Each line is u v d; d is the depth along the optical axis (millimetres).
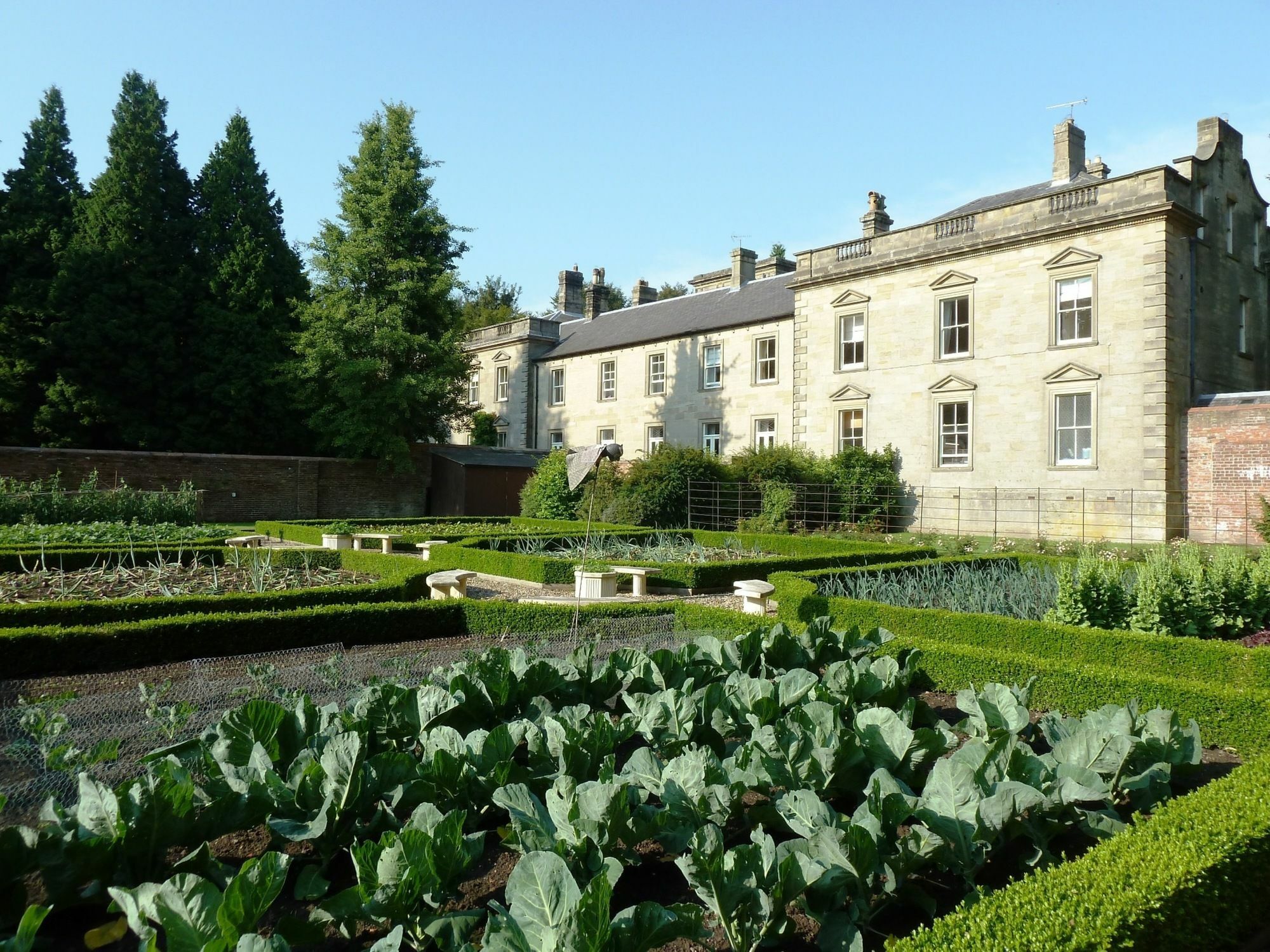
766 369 30734
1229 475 20125
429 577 12000
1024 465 23109
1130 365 21203
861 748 4477
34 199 32156
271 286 34562
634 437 35469
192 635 8305
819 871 3242
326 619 9078
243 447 33156
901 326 26016
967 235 24469
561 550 17594
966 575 12125
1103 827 4043
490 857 4035
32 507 20938
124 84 33844
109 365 30547
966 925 2857
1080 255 22078
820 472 25984
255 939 2516
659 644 7949
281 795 3793
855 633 7070
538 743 4516
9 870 3148
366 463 32656
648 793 4176
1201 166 22812
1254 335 25047
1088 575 9102
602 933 2676
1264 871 3742
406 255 32281
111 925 3262
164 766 3754
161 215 33750
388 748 4676
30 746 4789
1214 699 6176
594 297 41719
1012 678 7203
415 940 3166
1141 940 3000
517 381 41281
